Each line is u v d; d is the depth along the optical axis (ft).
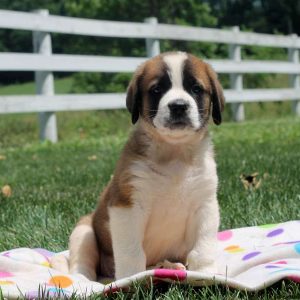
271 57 118.62
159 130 16.98
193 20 119.14
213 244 17.20
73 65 56.49
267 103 100.22
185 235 17.78
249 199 24.72
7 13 52.11
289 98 82.48
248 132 59.72
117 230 16.53
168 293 14.21
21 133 66.74
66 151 49.16
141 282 14.37
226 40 75.20
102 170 36.27
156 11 115.14
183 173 16.90
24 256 18.08
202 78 18.10
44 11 54.65
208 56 107.55
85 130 69.97
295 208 23.13
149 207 16.89
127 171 16.71
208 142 17.90
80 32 57.82
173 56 18.10
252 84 111.24
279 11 198.70
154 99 17.60
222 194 26.37
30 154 47.83
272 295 14.23
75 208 25.04
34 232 22.00
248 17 197.36
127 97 18.65
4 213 25.09
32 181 33.78
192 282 14.51
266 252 17.04
